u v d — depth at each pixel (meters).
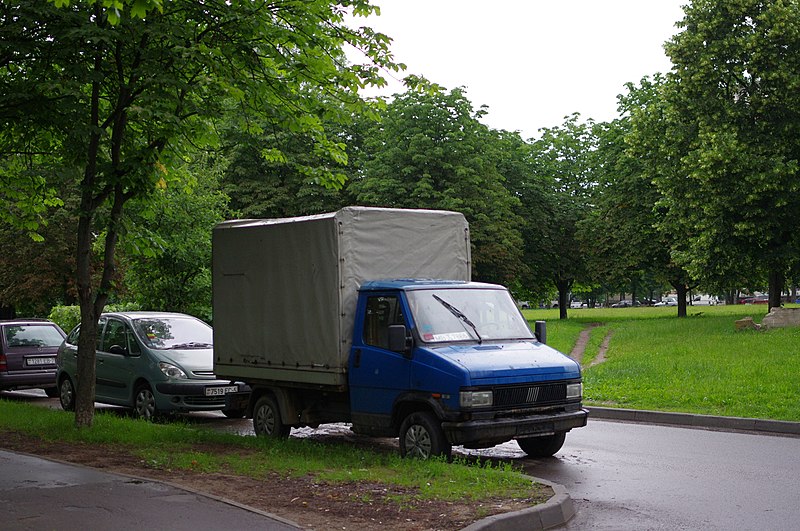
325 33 11.96
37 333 20.16
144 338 15.76
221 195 26.30
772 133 30.47
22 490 7.73
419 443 10.05
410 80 12.30
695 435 12.98
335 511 7.24
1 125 12.61
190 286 25.89
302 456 10.13
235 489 8.10
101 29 10.41
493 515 6.97
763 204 30.12
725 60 31.11
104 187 12.21
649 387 17.73
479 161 43.91
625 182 44.03
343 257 11.14
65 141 11.87
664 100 34.03
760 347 22.36
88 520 6.69
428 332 10.38
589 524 7.38
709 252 31.20
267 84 12.05
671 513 7.77
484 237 44.00
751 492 8.65
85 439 11.32
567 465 10.39
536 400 10.12
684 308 46.00
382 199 43.00
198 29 11.74
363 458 9.93
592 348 28.62
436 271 12.10
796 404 14.73
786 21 29.45
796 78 29.05
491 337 10.80
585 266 53.66
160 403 14.85
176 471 8.98
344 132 46.84
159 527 6.52
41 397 21.02
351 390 10.99
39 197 15.12
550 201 53.56
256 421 12.55
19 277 41.56
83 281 12.29
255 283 12.46
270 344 12.16
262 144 13.21
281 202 42.19
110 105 12.95
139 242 13.55
